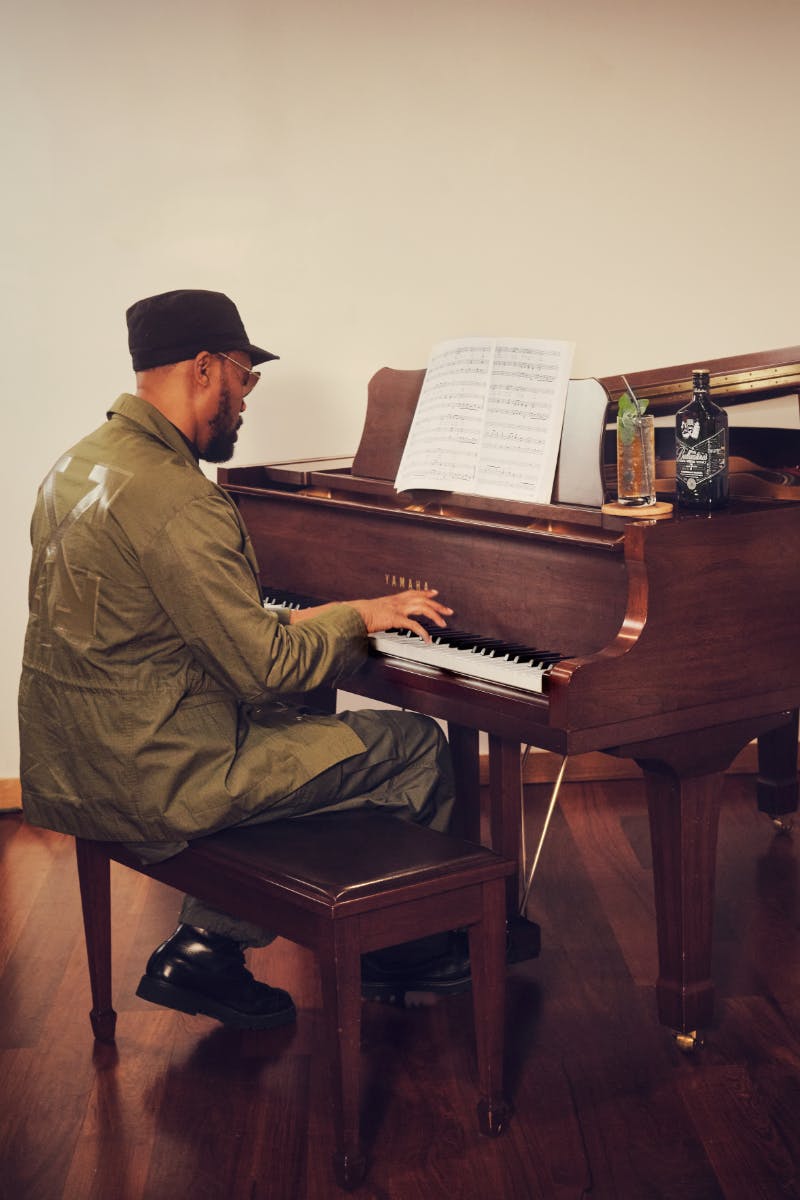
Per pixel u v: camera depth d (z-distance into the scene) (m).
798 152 4.11
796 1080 2.52
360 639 2.58
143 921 3.28
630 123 4.05
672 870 2.56
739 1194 2.17
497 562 2.73
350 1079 2.17
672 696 2.44
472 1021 2.79
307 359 4.13
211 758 2.41
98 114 3.93
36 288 4.00
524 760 3.98
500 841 3.00
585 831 3.88
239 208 4.02
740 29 4.02
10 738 4.18
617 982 2.94
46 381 4.05
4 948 3.15
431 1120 2.41
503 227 4.09
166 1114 2.43
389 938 2.17
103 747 2.40
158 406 2.60
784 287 4.20
